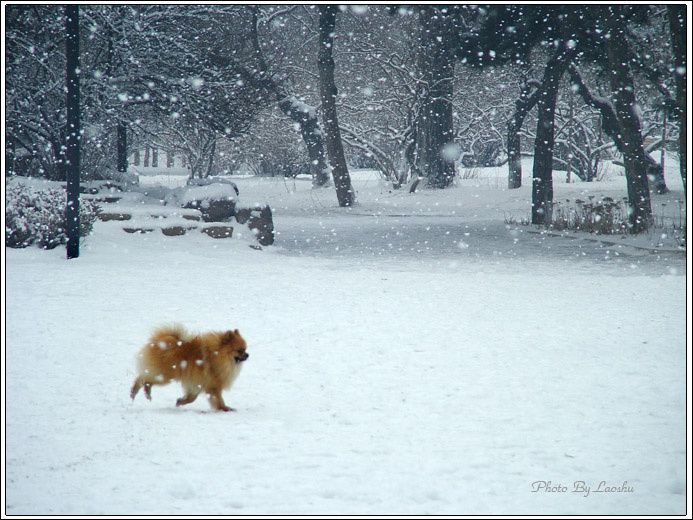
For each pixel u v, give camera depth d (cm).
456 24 3472
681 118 2111
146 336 914
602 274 1616
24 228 1722
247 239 2206
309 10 5391
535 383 720
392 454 504
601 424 586
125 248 1845
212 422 574
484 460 491
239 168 7700
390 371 768
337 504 410
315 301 1198
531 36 3050
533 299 1245
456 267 1761
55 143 2441
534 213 3184
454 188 5125
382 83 5125
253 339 916
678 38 2014
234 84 2627
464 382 723
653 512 405
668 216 3400
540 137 3117
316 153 5544
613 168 6688
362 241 2545
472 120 5497
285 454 498
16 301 1112
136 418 582
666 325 1017
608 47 2509
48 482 435
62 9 2300
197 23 2711
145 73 2434
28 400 630
